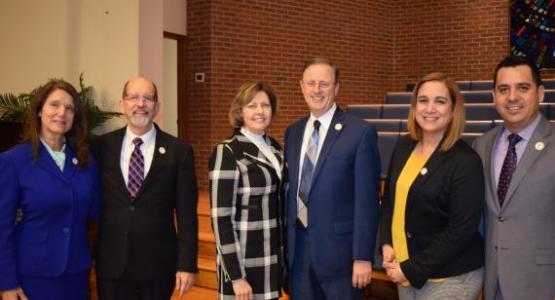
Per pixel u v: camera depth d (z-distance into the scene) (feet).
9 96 20.53
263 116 8.53
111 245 8.59
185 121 26.21
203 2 25.48
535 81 7.72
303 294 8.65
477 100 24.62
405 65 33.04
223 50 25.68
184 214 8.82
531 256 7.48
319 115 8.79
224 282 8.46
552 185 7.43
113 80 20.80
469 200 7.55
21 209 8.29
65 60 21.90
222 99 25.71
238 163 8.40
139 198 8.61
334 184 8.44
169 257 8.82
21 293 8.13
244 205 8.41
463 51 31.22
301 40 28.66
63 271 8.32
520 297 7.50
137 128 8.80
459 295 7.78
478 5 30.71
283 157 8.95
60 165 8.52
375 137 8.62
